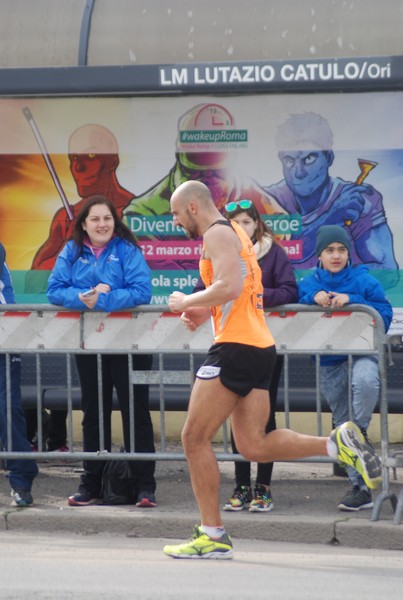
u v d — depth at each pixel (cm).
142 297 832
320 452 702
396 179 1026
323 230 838
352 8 968
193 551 713
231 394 690
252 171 1040
